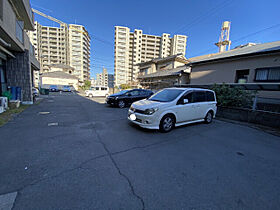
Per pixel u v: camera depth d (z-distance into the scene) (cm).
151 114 387
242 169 237
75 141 329
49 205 149
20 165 222
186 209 151
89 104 1007
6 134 358
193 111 476
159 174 213
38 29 5634
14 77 859
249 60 864
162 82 1761
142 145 321
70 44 5909
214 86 736
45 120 512
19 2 725
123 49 5759
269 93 760
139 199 163
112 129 430
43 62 5844
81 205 151
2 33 573
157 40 6278
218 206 157
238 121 602
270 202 166
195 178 207
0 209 140
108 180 194
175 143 340
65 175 201
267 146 344
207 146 331
